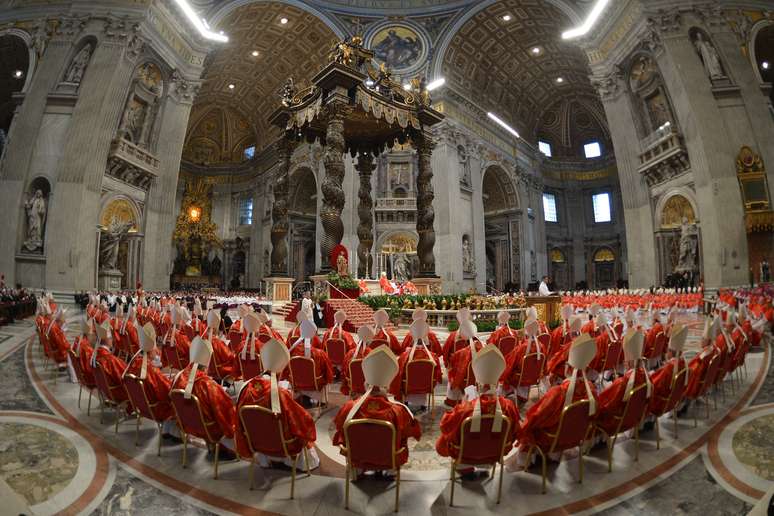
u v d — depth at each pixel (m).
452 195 27.70
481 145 30.98
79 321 12.30
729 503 2.95
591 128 38.97
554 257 39.56
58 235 17.39
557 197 40.09
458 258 27.03
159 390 3.80
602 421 3.49
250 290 33.22
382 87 13.92
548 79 34.59
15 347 8.65
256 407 2.98
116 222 19.77
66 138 18.09
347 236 26.47
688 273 19.11
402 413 2.94
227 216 38.72
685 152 19.09
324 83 12.27
